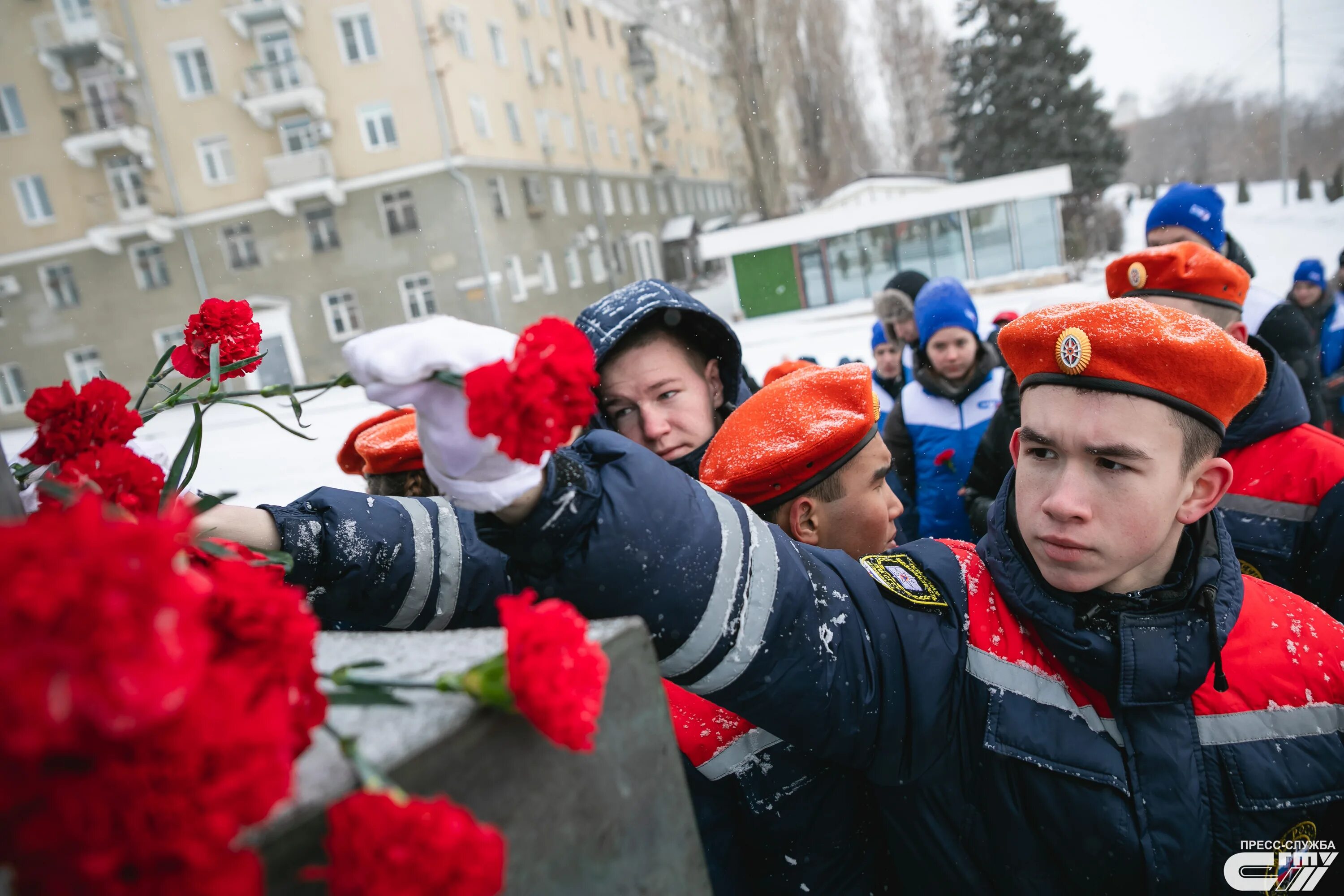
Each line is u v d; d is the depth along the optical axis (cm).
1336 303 584
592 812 56
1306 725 97
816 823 109
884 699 95
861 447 133
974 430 309
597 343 151
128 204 2475
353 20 2473
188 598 34
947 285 312
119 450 65
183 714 35
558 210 3070
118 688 30
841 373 138
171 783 34
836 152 3775
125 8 2405
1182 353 90
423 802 42
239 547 65
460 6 2667
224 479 986
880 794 106
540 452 54
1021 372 104
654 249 3791
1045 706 98
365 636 68
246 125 2488
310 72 2450
